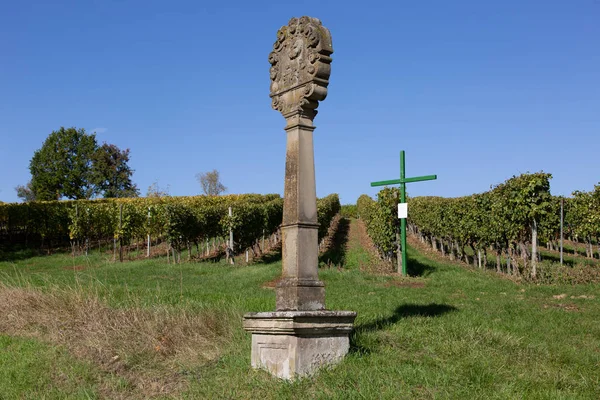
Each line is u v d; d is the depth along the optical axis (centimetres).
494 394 507
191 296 1227
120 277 1705
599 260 2164
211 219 2364
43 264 2277
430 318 888
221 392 557
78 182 7244
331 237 3619
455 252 2644
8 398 589
